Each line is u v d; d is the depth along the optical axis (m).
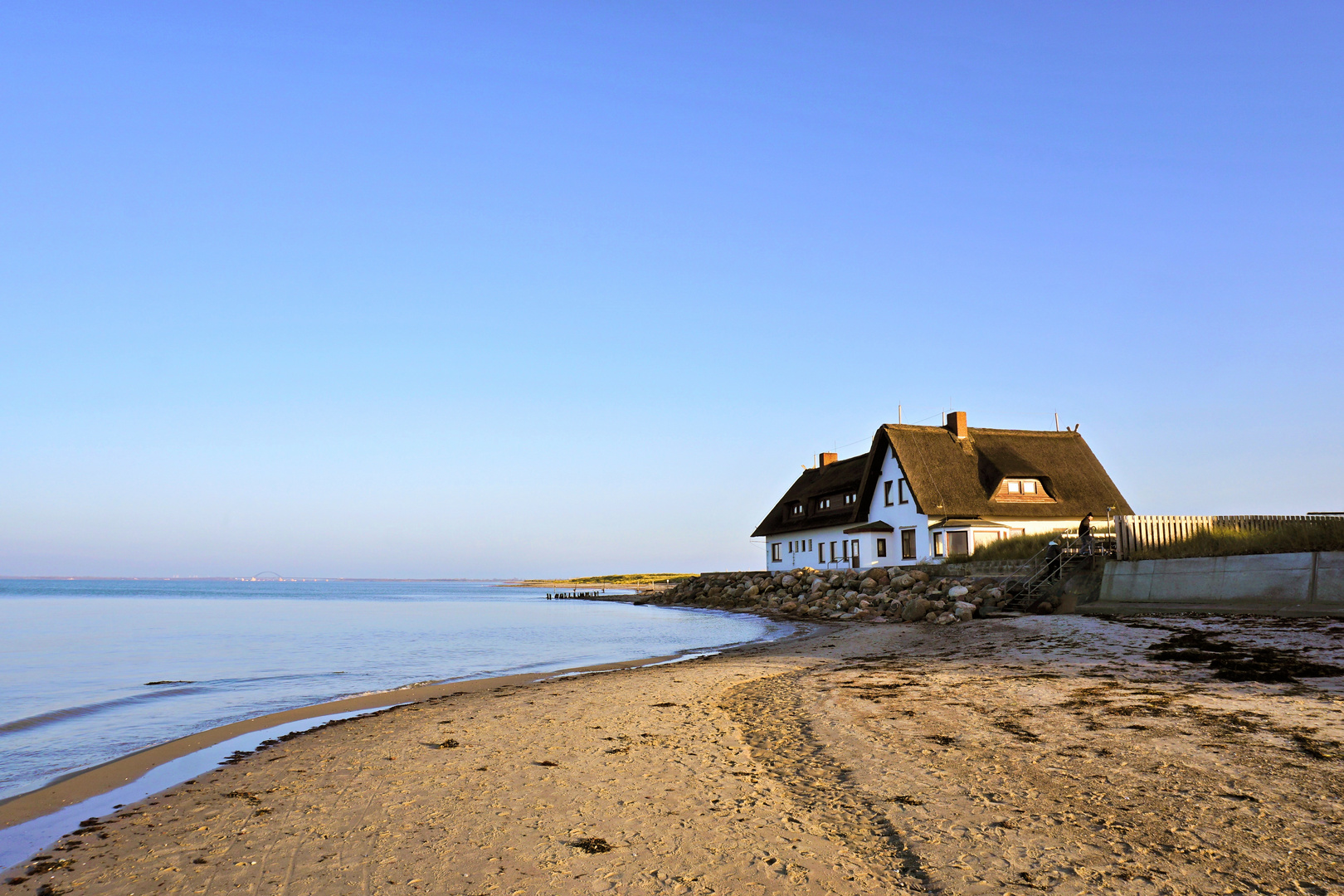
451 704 15.97
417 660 25.88
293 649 30.22
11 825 8.98
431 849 7.46
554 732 12.57
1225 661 15.27
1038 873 6.21
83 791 10.36
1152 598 24.62
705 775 9.67
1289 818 7.04
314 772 10.61
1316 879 5.85
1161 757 9.07
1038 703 12.58
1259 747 9.24
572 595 103.50
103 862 7.60
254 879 6.91
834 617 38.72
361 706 16.47
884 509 50.84
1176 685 13.35
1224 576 22.61
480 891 6.44
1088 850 6.60
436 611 63.12
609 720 13.40
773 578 52.38
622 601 82.19
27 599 88.38
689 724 12.84
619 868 6.82
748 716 13.34
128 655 27.64
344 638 35.28
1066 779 8.51
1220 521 28.20
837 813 7.95
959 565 38.34
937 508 45.72
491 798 9.01
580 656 26.78
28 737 13.91
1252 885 5.81
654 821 8.00
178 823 8.69
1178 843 6.63
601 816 8.20
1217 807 7.39
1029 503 47.38
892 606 36.72
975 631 24.95
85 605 73.88
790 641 28.08
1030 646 19.98
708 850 7.14
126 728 14.67
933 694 13.94
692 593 65.69
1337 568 19.91
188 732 14.27
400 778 10.06
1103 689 13.34
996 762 9.30
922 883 6.19
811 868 6.62
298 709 16.05
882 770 9.29
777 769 9.82
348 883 6.73
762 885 6.32
